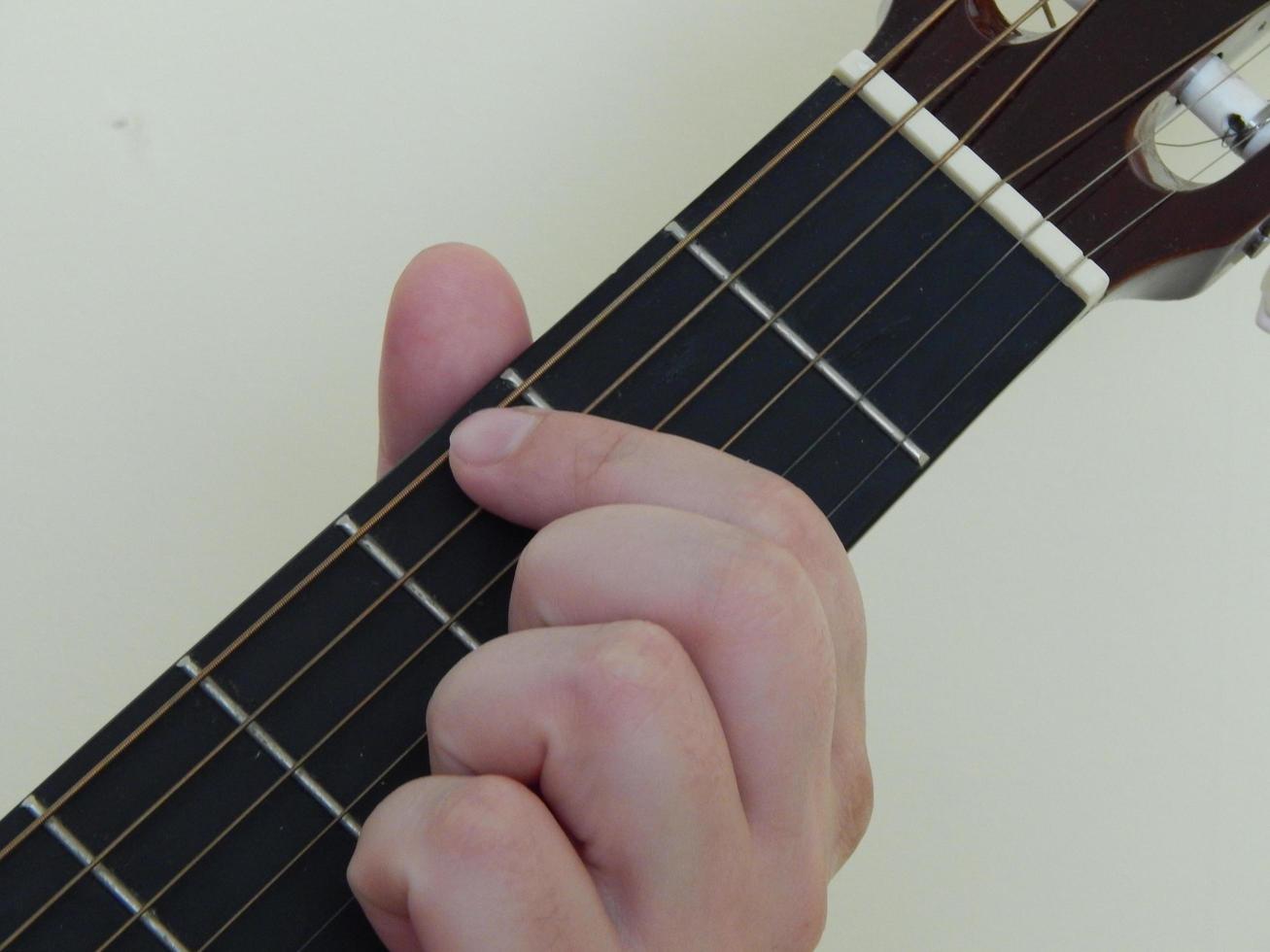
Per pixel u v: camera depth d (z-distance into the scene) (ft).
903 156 1.29
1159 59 1.31
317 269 1.81
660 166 1.81
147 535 1.83
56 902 1.20
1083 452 1.88
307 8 1.74
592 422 1.22
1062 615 1.92
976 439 1.88
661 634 1.14
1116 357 1.85
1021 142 1.30
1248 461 1.87
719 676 1.16
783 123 1.29
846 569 1.22
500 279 1.32
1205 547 1.90
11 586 1.82
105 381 1.80
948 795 1.96
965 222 1.29
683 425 1.26
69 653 1.85
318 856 1.21
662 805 1.14
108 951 1.20
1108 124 1.30
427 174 1.80
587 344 1.26
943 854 1.98
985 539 1.90
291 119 1.77
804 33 1.77
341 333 1.82
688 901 1.15
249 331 1.81
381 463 1.40
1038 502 1.90
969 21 1.32
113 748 1.21
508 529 1.24
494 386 1.25
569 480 1.21
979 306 1.28
